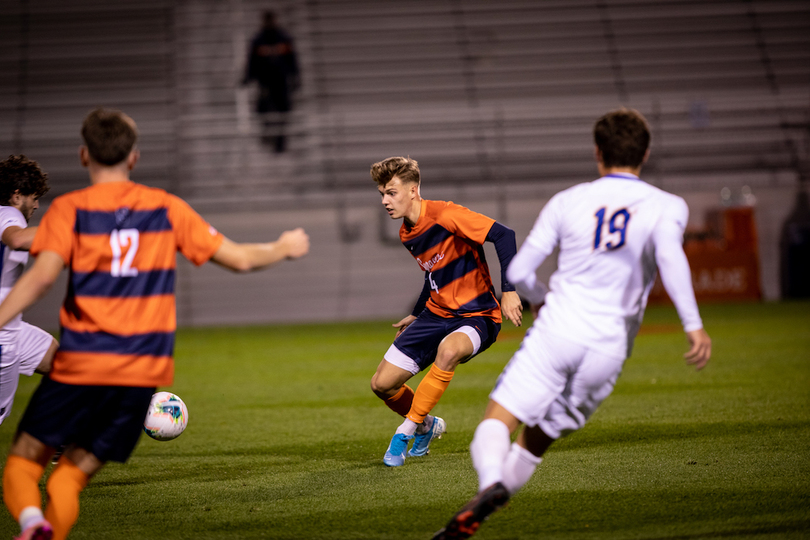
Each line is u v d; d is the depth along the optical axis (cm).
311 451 1706
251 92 6406
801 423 1800
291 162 6069
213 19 6994
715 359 2912
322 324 5166
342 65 6838
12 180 1405
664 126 6347
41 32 6881
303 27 7050
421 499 1296
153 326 968
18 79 6625
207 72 6638
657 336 3744
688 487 1314
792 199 5809
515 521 1161
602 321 984
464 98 6650
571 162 6228
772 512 1167
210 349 3891
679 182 5809
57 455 1686
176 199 1003
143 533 1155
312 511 1244
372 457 1628
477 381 2647
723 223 5600
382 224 5638
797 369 2616
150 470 1562
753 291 5466
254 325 5325
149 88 6594
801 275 5669
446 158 6194
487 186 5966
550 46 6994
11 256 1344
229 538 1123
